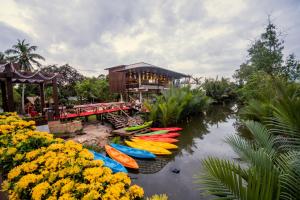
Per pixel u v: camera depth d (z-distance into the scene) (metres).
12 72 6.99
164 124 12.88
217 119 17.53
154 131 11.40
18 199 1.91
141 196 2.27
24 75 7.53
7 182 2.12
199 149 8.45
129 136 9.64
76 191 1.93
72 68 25.52
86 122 13.30
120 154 6.81
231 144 3.26
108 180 2.18
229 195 1.91
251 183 1.84
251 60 13.00
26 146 2.80
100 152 7.52
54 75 9.00
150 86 20.67
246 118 8.57
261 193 1.76
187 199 4.51
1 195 2.14
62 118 10.58
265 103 6.18
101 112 12.75
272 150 3.13
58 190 1.92
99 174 2.21
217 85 29.17
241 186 1.88
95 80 27.20
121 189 2.09
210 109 24.97
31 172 2.24
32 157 2.49
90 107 13.55
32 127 3.95
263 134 3.46
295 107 2.65
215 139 10.23
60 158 2.43
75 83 24.92
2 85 8.51
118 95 23.44
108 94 24.09
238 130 11.93
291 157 2.39
